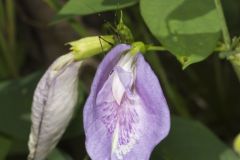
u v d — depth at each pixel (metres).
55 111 0.28
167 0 0.27
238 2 0.43
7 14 0.44
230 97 0.44
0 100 0.37
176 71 0.45
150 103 0.24
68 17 0.30
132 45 0.25
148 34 0.39
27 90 0.37
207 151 0.33
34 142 0.28
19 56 0.46
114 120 0.25
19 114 0.36
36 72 0.38
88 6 0.30
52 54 0.46
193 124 0.33
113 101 0.25
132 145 0.25
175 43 0.25
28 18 0.45
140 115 0.24
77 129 0.36
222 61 0.45
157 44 0.38
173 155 0.33
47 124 0.28
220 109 0.44
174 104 0.40
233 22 0.43
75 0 0.30
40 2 0.44
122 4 0.29
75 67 0.27
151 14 0.26
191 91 0.45
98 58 0.44
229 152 0.32
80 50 0.26
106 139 0.25
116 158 0.25
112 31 0.29
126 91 0.24
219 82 0.43
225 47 0.26
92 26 0.47
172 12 0.26
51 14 0.44
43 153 0.29
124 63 0.24
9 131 0.36
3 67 0.44
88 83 0.44
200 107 0.45
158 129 0.24
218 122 0.44
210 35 0.26
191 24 0.26
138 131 0.24
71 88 0.27
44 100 0.27
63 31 0.44
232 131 0.44
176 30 0.26
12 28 0.44
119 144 0.25
